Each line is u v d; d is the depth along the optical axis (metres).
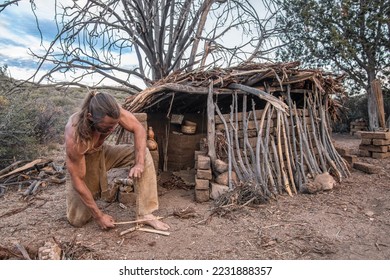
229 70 5.00
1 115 7.32
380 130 7.61
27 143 7.43
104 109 2.66
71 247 2.97
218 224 3.51
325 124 5.60
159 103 5.66
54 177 5.48
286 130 4.96
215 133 4.57
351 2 11.89
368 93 12.80
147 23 7.80
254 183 4.23
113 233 3.29
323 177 4.74
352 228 3.40
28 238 3.20
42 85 7.42
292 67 4.95
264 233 3.28
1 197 4.75
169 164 5.88
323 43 13.02
